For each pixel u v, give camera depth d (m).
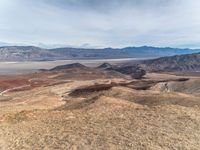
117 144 21.03
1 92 124.50
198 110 30.36
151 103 43.03
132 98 49.00
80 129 24.53
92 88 94.44
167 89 90.12
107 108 32.28
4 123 27.52
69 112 31.14
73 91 94.50
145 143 21.06
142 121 26.05
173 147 20.61
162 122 25.70
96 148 20.42
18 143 21.97
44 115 30.39
